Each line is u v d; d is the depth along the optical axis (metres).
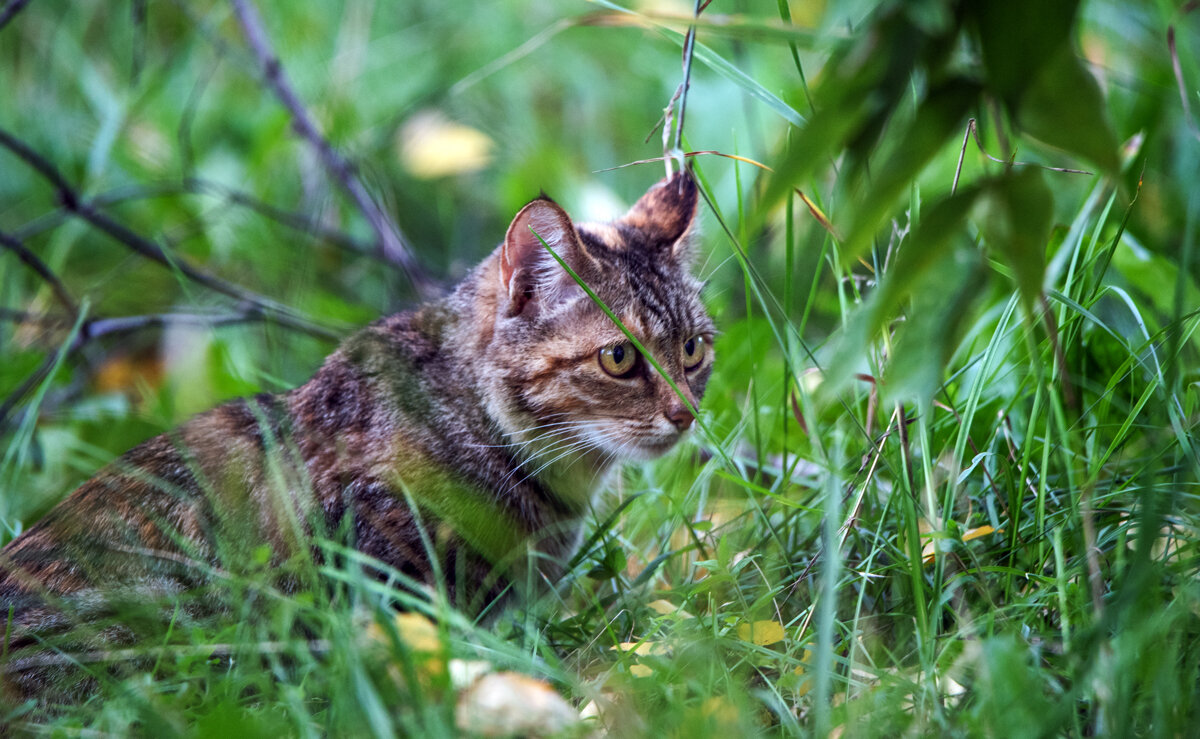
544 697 4.36
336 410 6.15
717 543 6.10
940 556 4.93
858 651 4.95
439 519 5.88
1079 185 7.61
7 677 5.18
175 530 5.80
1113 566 4.97
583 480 6.66
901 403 5.19
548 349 6.18
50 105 11.28
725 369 8.12
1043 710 3.88
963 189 3.81
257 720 4.22
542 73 12.36
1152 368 5.73
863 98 3.71
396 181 11.67
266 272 10.12
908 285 3.80
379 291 10.77
